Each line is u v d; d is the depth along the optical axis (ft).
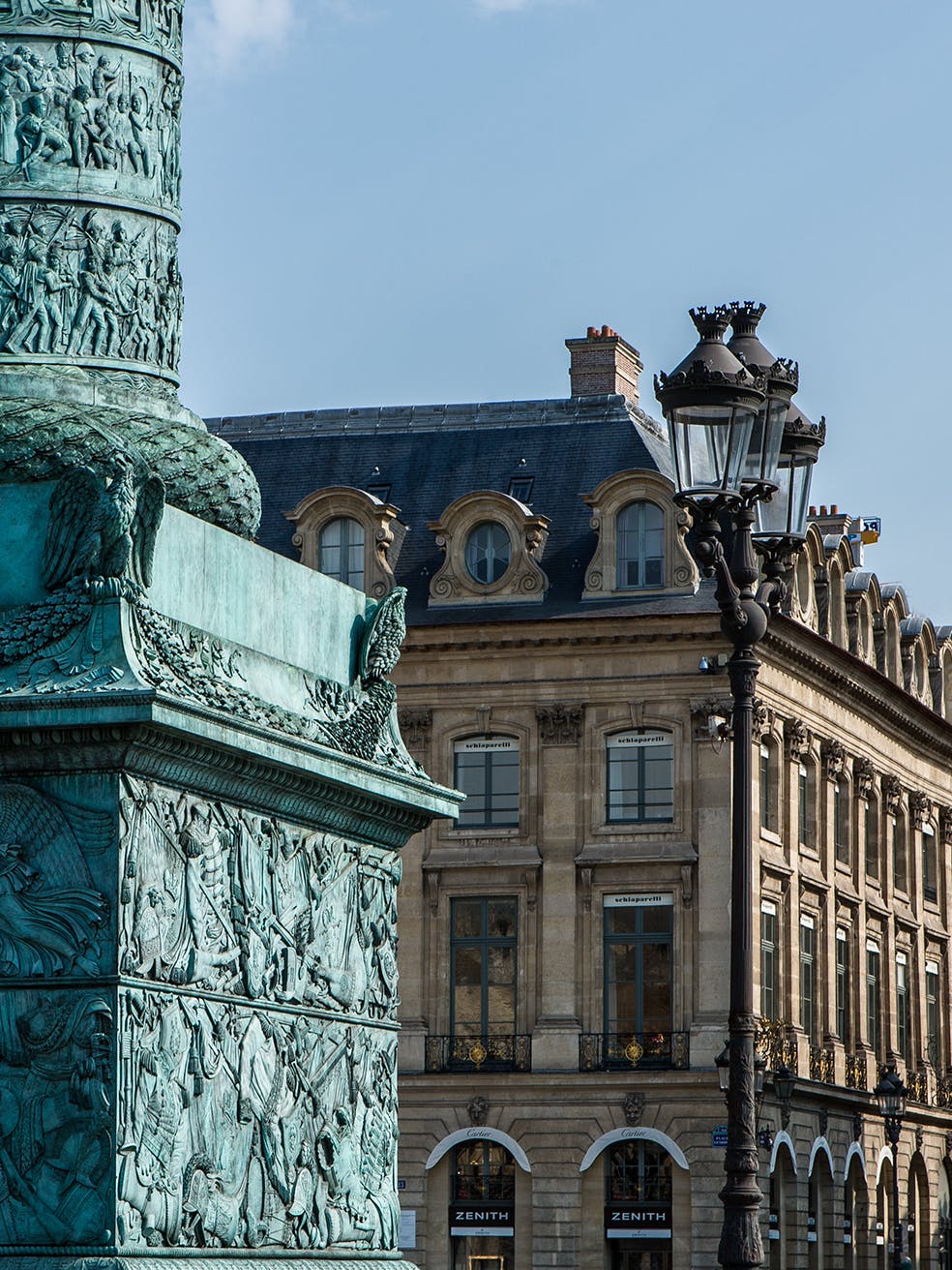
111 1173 60.08
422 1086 290.56
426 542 306.35
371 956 75.36
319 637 73.87
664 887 287.89
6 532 64.18
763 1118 286.05
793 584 309.22
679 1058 283.59
